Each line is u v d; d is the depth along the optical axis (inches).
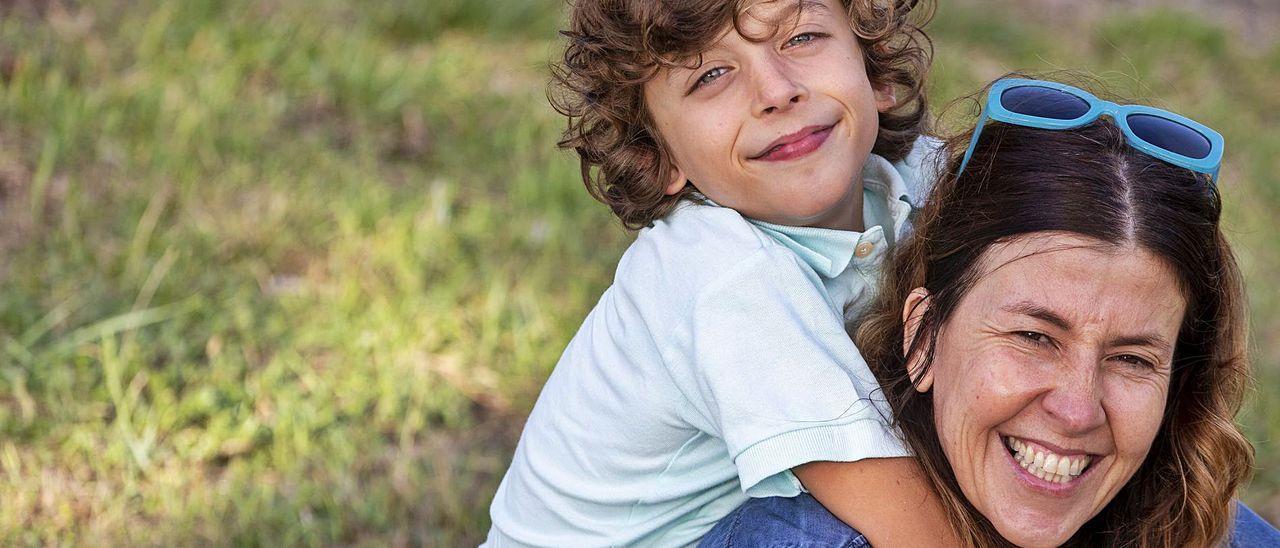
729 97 79.4
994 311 73.5
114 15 196.5
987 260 74.8
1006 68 255.0
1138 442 73.4
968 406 73.9
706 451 82.5
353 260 157.4
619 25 82.6
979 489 75.0
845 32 81.9
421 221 167.0
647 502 83.9
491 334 148.1
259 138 177.0
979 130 78.4
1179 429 81.9
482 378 143.0
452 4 225.9
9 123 169.8
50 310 140.6
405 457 129.3
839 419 74.7
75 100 174.2
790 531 78.5
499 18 227.6
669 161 84.7
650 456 83.0
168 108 178.5
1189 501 82.3
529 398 140.7
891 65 89.7
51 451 123.9
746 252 77.7
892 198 89.3
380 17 218.2
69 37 189.0
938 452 77.7
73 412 127.6
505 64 217.0
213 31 195.5
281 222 160.7
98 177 163.6
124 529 116.0
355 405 133.9
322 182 171.6
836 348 77.4
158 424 127.7
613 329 84.0
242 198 164.6
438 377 141.6
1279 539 88.0
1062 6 302.8
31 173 162.7
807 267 81.6
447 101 197.2
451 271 158.6
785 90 77.2
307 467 126.7
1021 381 72.1
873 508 75.7
